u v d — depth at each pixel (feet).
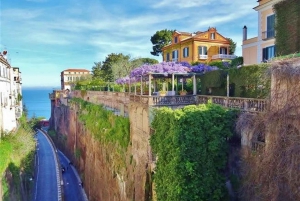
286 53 64.49
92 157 114.73
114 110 108.58
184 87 92.58
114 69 205.36
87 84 200.23
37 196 101.50
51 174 127.44
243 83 53.98
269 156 32.99
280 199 31.24
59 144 213.87
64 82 383.65
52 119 274.16
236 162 42.09
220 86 63.62
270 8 89.40
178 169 40.57
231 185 42.16
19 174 84.89
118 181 79.82
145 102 63.93
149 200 58.54
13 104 131.34
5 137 98.27
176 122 41.24
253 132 38.14
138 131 67.72
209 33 144.15
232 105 49.80
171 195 41.65
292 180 30.07
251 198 36.60
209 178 41.04
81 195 119.75
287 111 32.58
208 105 45.42
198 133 41.09
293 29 62.28
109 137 90.48
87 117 134.82
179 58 151.33
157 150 49.62
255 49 97.71
